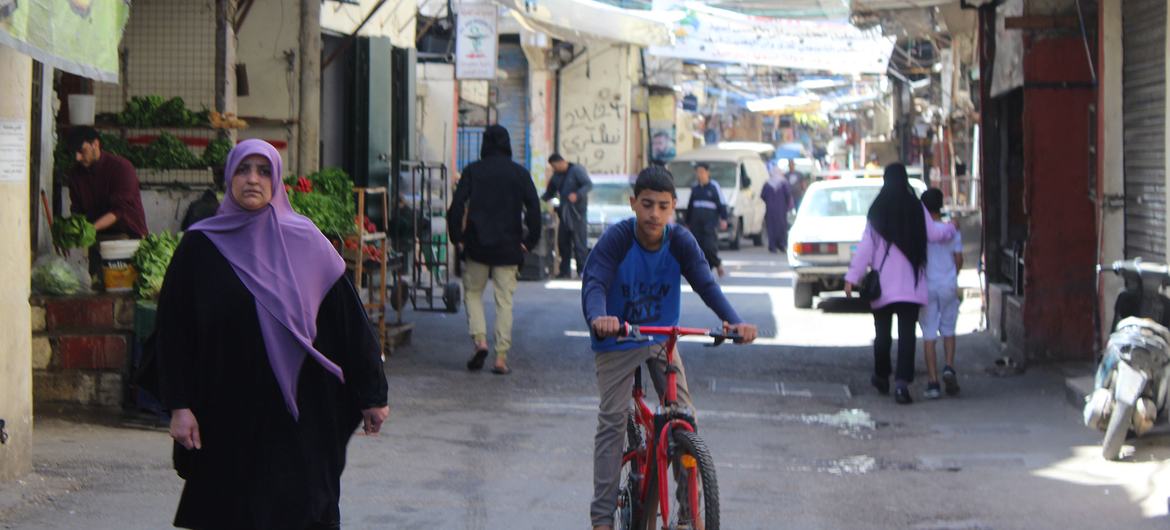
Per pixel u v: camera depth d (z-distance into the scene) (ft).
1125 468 26.48
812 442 30.14
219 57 40.45
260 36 46.78
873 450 29.30
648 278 19.07
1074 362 39.70
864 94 144.77
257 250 14.47
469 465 26.55
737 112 213.66
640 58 111.86
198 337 14.35
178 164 36.09
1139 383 26.55
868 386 38.50
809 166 149.89
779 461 27.99
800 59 84.94
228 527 14.38
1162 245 32.83
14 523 20.67
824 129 234.79
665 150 127.54
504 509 22.94
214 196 31.89
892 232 35.55
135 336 29.50
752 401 35.70
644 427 18.94
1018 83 40.88
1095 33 38.47
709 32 83.87
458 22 66.74
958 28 55.31
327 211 35.88
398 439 28.96
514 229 38.32
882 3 47.88
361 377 15.01
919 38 70.28
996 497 24.45
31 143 31.35
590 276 18.80
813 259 56.70
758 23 78.69
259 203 14.47
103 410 29.48
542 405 33.78
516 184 38.27
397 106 54.49
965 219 59.93
